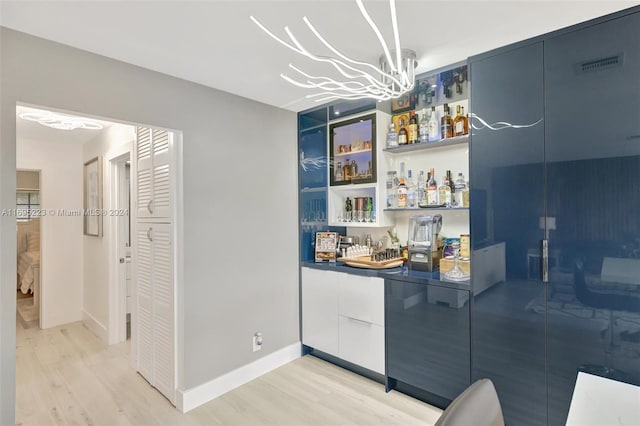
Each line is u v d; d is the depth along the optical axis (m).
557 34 1.75
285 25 1.66
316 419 2.22
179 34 1.73
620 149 1.60
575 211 1.72
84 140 4.09
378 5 1.50
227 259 2.58
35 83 1.72
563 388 1.77
